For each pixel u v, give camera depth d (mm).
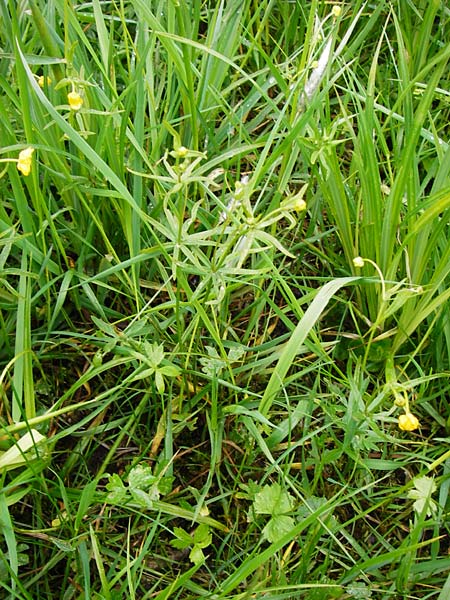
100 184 550
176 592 479
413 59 706
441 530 523
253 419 532
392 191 516
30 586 470
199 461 537
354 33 757
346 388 562
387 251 547
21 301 481
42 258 527
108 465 530
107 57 572
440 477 502
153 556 485
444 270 522
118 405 544
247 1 660
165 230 476
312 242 629
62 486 467
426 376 542
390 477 542
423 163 659
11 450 460
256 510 457
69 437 532
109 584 424
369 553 506
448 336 545
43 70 578
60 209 586
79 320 586
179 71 561
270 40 755
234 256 468
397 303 474
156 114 628
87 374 489
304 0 743
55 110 450
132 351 490
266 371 564
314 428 551
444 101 672
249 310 605
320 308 463
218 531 507
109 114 486
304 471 510
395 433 554
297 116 566
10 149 463
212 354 515
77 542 467
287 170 557
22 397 515
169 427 505
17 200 501
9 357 533
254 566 408
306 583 468
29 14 558
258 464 536
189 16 646
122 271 579
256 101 656
